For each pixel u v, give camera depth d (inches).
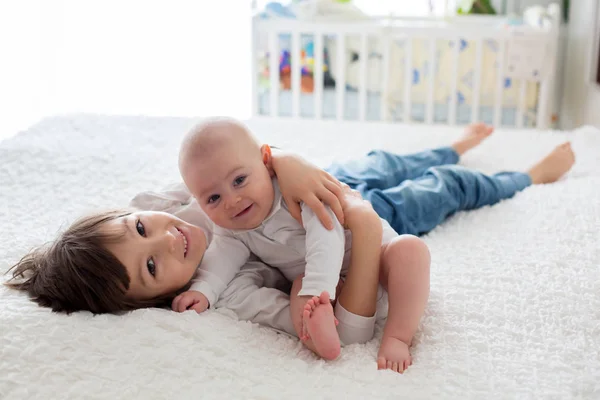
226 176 47.1
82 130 84.4
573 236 58.1
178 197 60.2
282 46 132.4
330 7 126.4
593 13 116.2
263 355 44.5
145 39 148.4
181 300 48.3
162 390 39.9
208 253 52.7
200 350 43.1
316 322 43.7
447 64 126.3
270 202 49.6
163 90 147.6
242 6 145.6
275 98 129.0
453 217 67.6
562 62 137.2
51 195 66.8
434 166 71.7
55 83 149.1
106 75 149.9
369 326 47.3
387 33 120.7
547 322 47.4
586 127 89.0
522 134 89.0
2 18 148.6
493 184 68.8
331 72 132.6
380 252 48.3
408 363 44.2
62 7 148.3
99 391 39.6
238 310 49.5
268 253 52.7
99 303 45.9
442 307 49.2
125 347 42.5
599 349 44.5
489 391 40.5
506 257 56.3
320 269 46.0
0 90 146.6
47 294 46.7
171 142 81.9
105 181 70.1
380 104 129.8
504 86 124.3
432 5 135.4
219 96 146.1
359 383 41.4
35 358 41.3
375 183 67.7
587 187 67.2
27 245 56.1
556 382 41.1
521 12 135.6
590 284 50.8
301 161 50.8
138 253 46.7
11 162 72.4
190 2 146.4
